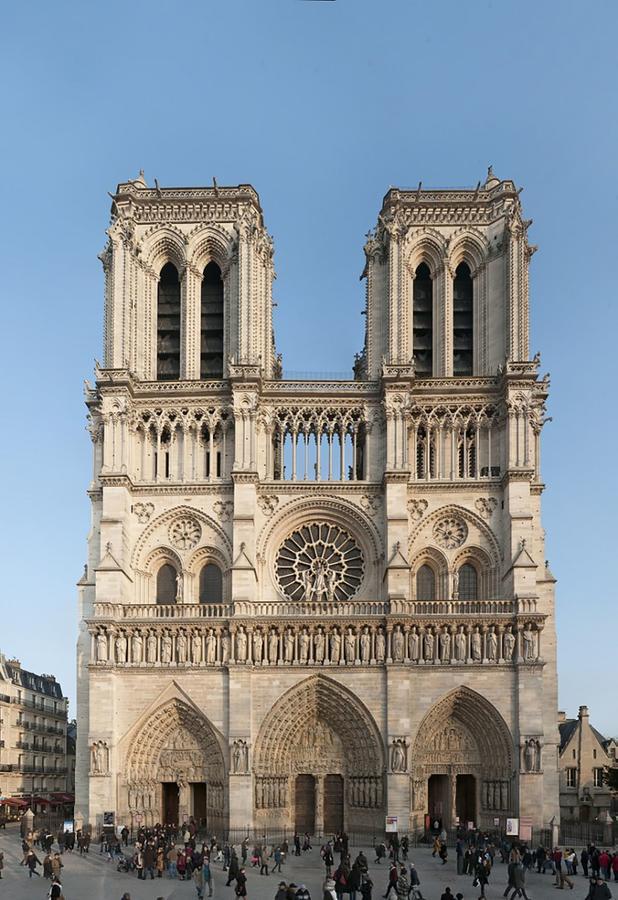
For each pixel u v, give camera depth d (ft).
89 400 386.52
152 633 357.82
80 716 368.68
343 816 354.95
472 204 395.75
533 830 340.18
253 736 350.84
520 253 383.24
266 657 355.36
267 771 350.64
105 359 386.11
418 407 380.58
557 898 247.70
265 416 379.35
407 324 387.34
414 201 396.16
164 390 379.14
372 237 396.98
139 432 380.58
